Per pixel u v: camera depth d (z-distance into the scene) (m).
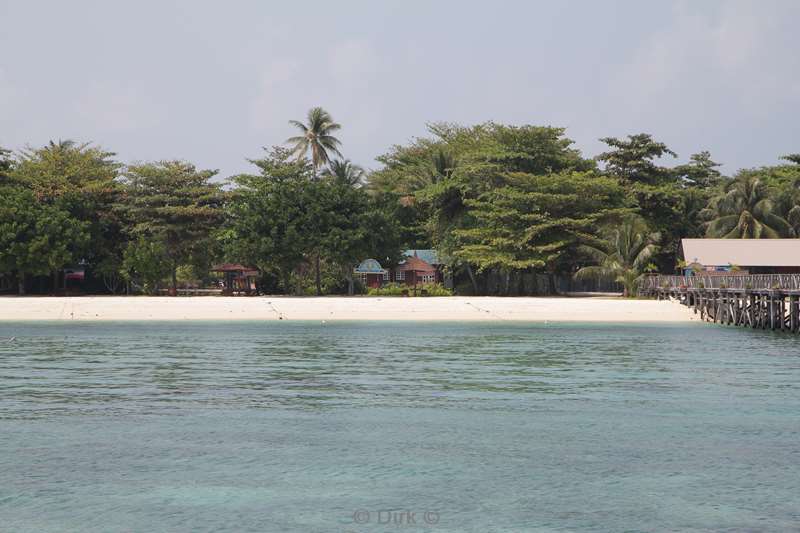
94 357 54.28
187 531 21.02
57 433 31.11
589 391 40.53
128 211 125.94
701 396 39.03
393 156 175.12
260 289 125.38
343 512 22.38
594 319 90.62
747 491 24.12
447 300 102.06
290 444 29.47
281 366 49.84
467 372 47.25
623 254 116.19
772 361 52.44
